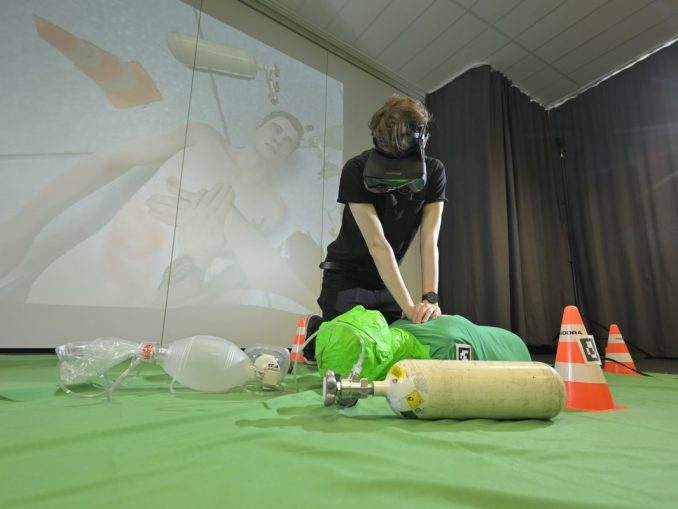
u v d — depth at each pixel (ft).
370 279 4.56
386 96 11.93
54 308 6.38
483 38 10.71
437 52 11.22
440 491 1.01
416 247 11.48
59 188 6.72
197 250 7.82
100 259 6.84
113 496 0.95
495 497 0.97
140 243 7.25
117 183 7.22
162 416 1.86
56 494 0.96
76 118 7.03
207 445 1.40
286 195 9.23
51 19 7.06
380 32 10.55
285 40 10.00
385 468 1.20
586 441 1.58
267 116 9.26
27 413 1.93
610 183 11.24
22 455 1.26
